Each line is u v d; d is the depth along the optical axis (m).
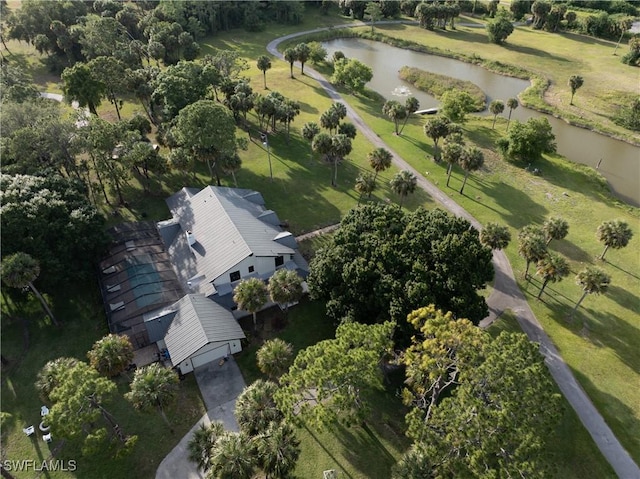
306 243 79.25
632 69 160.00
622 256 79.12
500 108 122.88
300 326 63.62
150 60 153.25
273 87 144.38
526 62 167.88
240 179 96.31
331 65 165.50
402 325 51.69
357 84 138.75
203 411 52.97
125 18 158.12
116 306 62.25
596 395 55.81
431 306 47.31
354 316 55.31
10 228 59.72
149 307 61.31
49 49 145.38
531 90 145.62
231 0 193.62
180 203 77.88
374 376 43.09
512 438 34.56
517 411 36.16
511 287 72.31
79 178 83.38
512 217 88.25
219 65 131.50
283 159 104.62
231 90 115.94
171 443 49.88
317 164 103.44
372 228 61.00
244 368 57.81
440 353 42.59
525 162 106.88
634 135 120.06
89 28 125.75
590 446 50.12
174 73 104.62
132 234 74.00
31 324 63.66
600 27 193.75
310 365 44.38
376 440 49.97
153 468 47.69
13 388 55.56
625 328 65.62
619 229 70.94
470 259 54.22
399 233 59.59
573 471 47.66
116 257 69.12
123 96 129.25
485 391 38.25
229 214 69.56
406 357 45.34
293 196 91.88
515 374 37.66
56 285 67.69
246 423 42.34
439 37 198.12
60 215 64.75
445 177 100.56
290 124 120.81
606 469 48.03
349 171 101.62
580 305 69.38
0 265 55.00
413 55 183.62
